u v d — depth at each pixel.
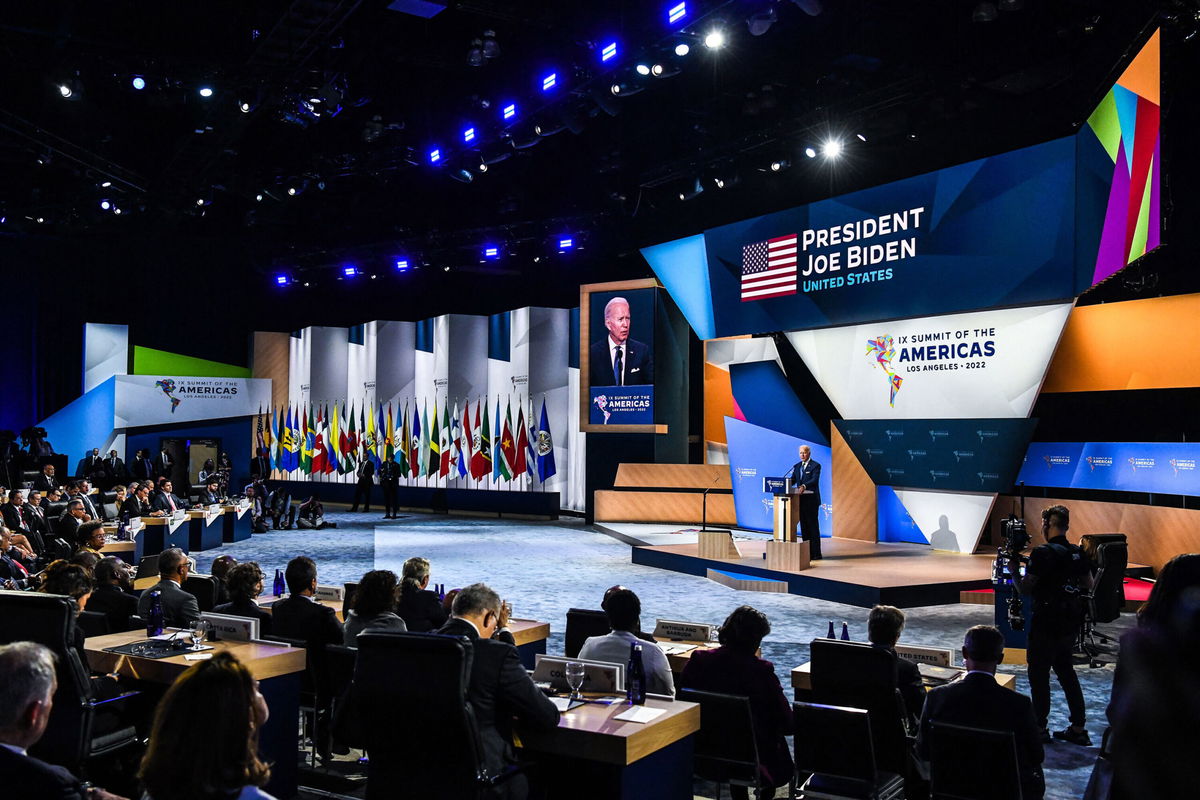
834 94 13.79
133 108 17.11
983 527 13.77
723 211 17.95
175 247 25.31
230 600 6.05
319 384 26.69
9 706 2.43
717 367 20.23
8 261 23.61
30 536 12.74
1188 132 12.55
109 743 4.41
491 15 13.56
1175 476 12.52
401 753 3.37
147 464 22.89
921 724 4.11
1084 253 11.23
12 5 12.11
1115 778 1.19
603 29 13.73
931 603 11.23
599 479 21.62
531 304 23.75
